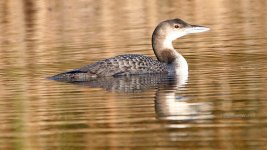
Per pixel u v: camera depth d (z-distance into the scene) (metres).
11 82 15.48
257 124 10.96
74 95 13.84
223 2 28.30
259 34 21.08
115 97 13.51
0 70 17.08
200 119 11.52
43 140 10.70
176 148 9.97
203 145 10.03
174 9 26.94
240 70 15.74
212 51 18.67
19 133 11.19
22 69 17.09
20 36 23.08
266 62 16.58
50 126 11.52
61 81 15.41
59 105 12.99
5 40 22.39
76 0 28.81
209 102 12.70
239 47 19.00
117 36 22.06
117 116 11.98
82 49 19.91
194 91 13.82
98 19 25.70
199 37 21.27
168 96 13.43
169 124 11.30
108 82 15.22
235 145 9.93
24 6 28.09
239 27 22.70
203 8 27.11
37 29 24.38
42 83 15.20
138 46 20.11
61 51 19.69
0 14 27.19
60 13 27.02
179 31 17.05
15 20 26.25
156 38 16.98
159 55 16.94
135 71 15.88
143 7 27.50
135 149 10.01
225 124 11.09
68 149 10.16
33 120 11.95
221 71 15.80
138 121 11.59
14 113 12.52
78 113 12.31
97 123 11.57
